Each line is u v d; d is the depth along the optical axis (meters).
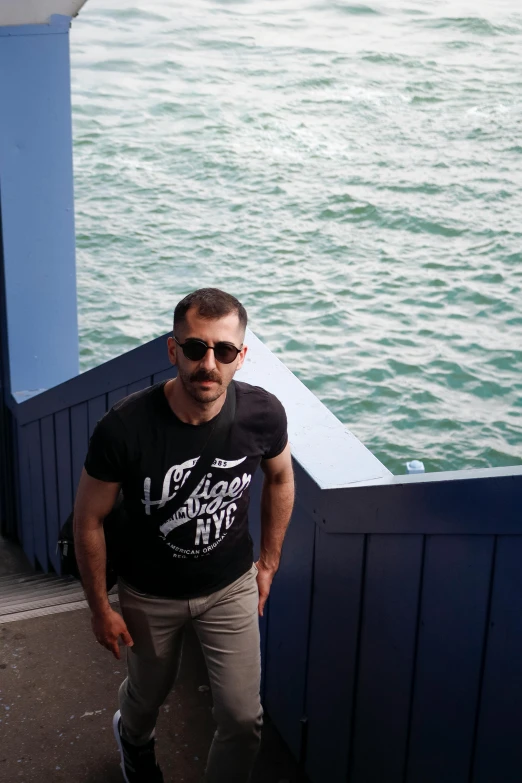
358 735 2.50
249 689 2.25
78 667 3.36
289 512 2.32
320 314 22.48
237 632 2.24
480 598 1.91
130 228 26.64
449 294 23.44
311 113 35.66
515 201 28.61
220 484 2.06
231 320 1.90
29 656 3.42
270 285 23.95
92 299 22.81
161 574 2.17
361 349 20.86
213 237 26.31
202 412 1.96
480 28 44.94
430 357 20.50
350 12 47.22
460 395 19.17
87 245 25.56
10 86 5.14
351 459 2.49
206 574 2.18
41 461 5.32
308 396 2.77
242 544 2.24
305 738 2.81
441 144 33.03
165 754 2.91
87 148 31.98
